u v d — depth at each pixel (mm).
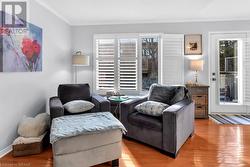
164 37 4570
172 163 2223
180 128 2494
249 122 3873
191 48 4574
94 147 2057
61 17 4195
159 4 3473
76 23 4770
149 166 2160
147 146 2729
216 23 4504
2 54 2387
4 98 2453
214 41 4570
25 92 2904
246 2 3406
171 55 4586
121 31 4746
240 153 2467
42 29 3371
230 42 4570
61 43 4266
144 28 4684
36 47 3143
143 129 2732
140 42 4715
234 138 2998
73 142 1946
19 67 2717
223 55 4598
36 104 3225
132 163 2238
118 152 2197
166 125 2408
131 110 3041
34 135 2502
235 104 4582
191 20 4520
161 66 4648
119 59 4777
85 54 4816
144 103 2912
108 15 4145
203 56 4566
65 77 4500
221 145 2729
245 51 4441
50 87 3754
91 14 4066
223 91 4645
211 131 3342
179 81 4598
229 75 4605
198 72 4586
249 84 4449
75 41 4859
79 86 3564
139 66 4746
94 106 3150
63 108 2750
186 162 2242
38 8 3254
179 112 2436
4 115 2461
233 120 4027
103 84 4852
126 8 3688
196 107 4215
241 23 4445
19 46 2713
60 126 2137
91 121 2314
